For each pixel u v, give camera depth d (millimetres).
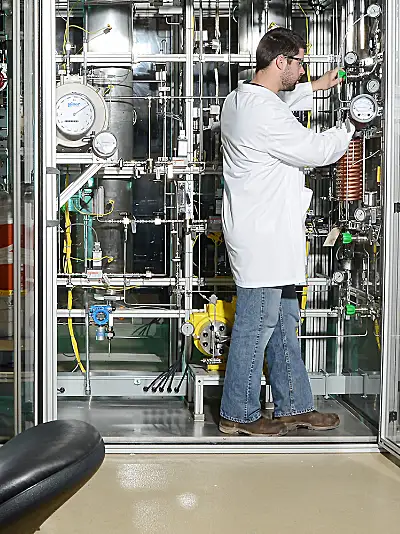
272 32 3344
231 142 3316
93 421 3652
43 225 2922
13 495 1113
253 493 2793
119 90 3898
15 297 2559
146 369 4230
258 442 3342
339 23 4020
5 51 2557
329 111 4117
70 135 3477
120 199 3961
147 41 4207
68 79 3715
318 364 4199
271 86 3346
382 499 2736
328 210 4156
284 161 3277
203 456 3234
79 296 4102
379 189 3527
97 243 3861
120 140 3902
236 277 3375
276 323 3383
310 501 2711
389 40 3287
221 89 4199
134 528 2461
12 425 2541
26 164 2713
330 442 3357
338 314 3941
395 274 3283
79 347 4219
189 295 3838
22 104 2645
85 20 3861
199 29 3945
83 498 2730
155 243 4188
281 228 3271
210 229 3746
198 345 3762
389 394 3289
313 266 4164
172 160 3715
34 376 2838
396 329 3258
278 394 3484
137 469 3059
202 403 3652
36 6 2881
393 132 3289
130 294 4168
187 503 2686
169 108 4172
